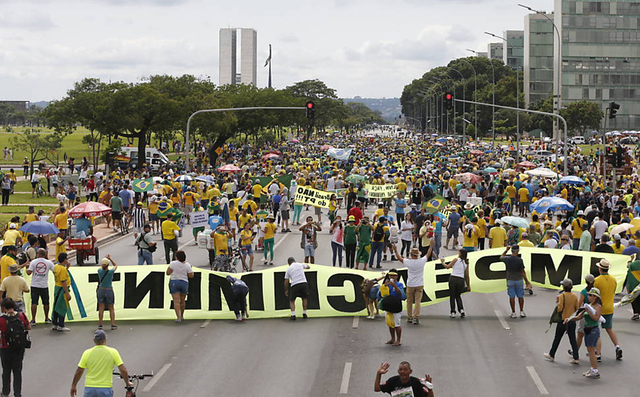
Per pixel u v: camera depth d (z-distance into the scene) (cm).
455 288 2008
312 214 4416
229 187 4447
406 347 1716
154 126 7994
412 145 13175
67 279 1894
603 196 3959
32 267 1930
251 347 1725
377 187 4372
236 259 2536
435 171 5822
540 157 9281
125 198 3834
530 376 1499
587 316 1492
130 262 2861
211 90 9462
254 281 2052
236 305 1998
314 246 2520
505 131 16712
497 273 2128
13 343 1354
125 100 7512
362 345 1736
